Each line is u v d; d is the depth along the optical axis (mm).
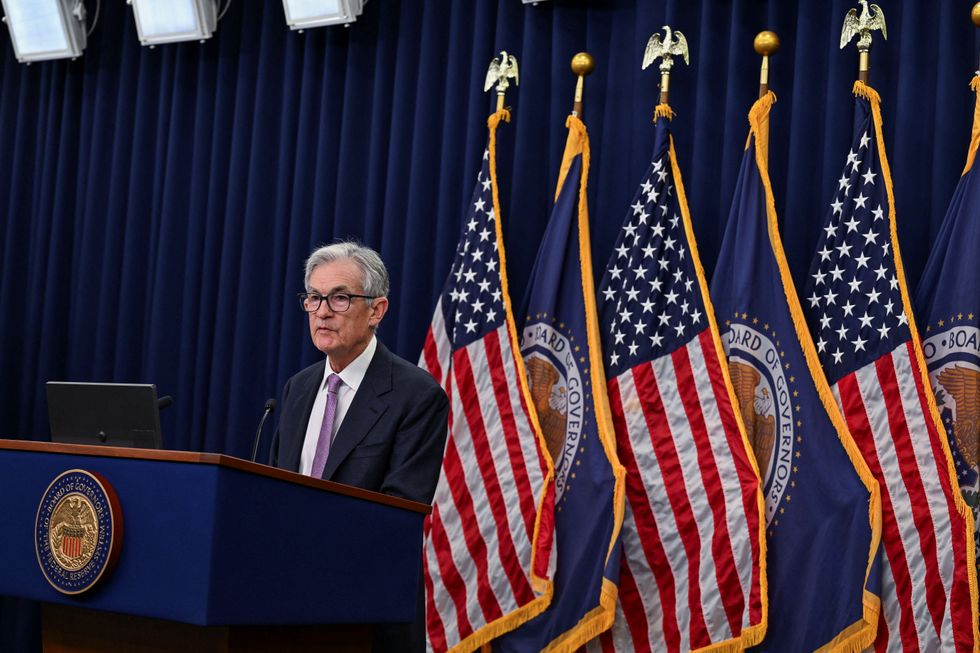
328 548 2311
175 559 2098
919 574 4066
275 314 5812
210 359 6027
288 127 5930
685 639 4383
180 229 6195
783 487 4355
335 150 5809
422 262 5449
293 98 5957
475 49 5457
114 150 6402
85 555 2199
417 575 2543
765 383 4453
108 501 2178
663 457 4559
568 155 5031
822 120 4742
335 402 3141
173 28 6078
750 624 4238
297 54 5988
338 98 5844
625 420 4668
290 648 2312
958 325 4152
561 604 4586
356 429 3043
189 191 6227
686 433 4539
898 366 4203
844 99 4641
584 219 4961
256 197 5945
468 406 4914
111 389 2973
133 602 2141
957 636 3961
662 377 4637
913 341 4180
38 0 6387
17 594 2314
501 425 4848
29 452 2363
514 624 4645
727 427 4445
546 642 4602
